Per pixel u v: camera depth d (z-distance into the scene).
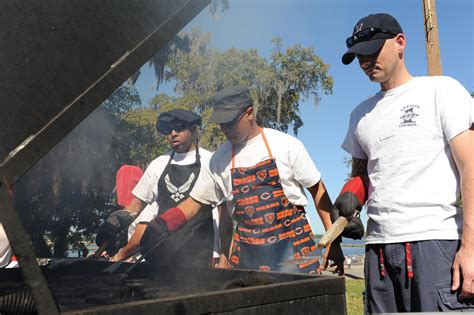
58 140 1.03
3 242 2.00
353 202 1.72
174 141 2.80
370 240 1.86
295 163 2.24
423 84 1.79
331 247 2.03
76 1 1.11
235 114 2.14
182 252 2.49
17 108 1.00
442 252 1.65
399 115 1.80
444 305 1.62
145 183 2.85
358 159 2.05
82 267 1.84
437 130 1.72
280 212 2.21
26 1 1.02
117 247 2.42
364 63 1.83
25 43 1.03
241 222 2.28
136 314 0.87
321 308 1.18
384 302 1.82
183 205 2.41
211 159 2.41
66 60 1.10
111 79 1.16
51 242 2.02
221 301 0.99
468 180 1.59
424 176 1.72
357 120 2.00
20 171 0.95
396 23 1.82
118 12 1.21
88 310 0.83
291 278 1.35
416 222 1.70
